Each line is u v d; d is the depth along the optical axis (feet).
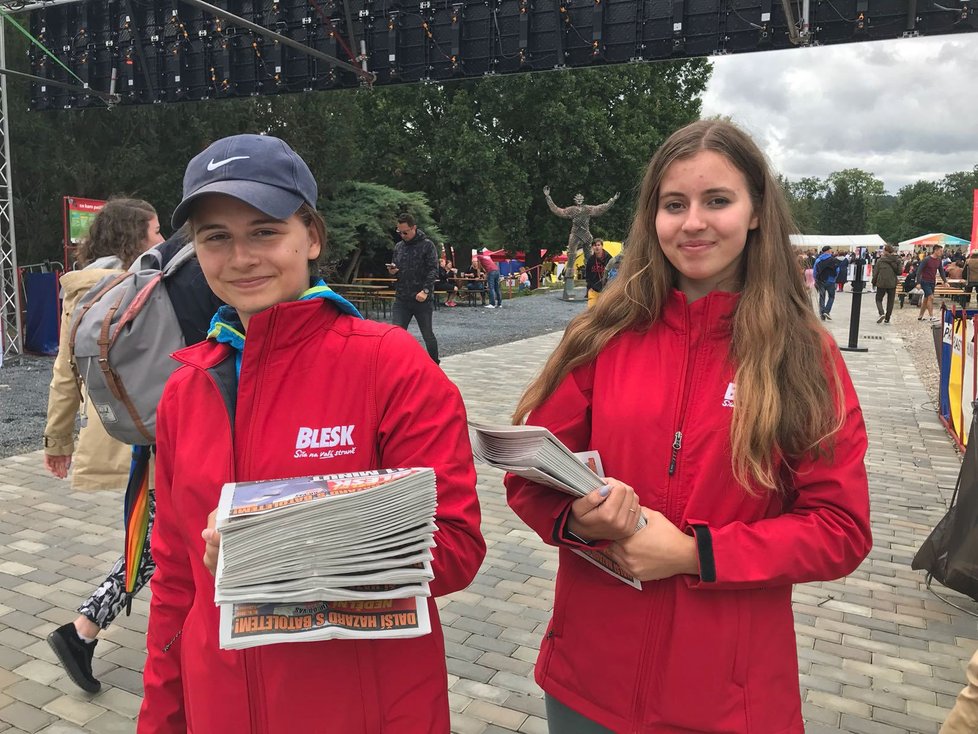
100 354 7.20
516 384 28.22
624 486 4.13
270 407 4.10
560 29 28.12
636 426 4.50
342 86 31.94
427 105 78.84
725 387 4.36
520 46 28.53
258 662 3.92
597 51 27.53
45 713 8.40
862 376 31.94
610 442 4.62
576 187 84.28
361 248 65.31
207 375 4.25
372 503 3.31
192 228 4.20
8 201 33.35
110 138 43.39
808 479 4.23
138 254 9.51
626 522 4.06
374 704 3.93
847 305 82.99
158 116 43.91
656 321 4.74
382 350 4.13
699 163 4.42
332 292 4.32
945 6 22.74
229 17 26.04
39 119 39.83
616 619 4.47
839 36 24.45
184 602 4.61
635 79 86.74
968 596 11.14
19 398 25.07
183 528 4.25
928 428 22.95
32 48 35.42
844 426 4.20
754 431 4.12
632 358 4.72
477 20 29.35
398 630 3.33
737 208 4.41
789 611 4.49
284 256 4.13
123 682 9.01
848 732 8.28
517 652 9.87
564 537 4.38
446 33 29.91
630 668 4.41
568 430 4.98
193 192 3.99
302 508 3.21
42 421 21.95
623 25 27.30
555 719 4.86
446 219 77.00
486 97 79.77
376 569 3.29
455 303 69.77
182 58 33.04
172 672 4.62
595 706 4.54
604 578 4.56
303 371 4.11
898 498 16.33
